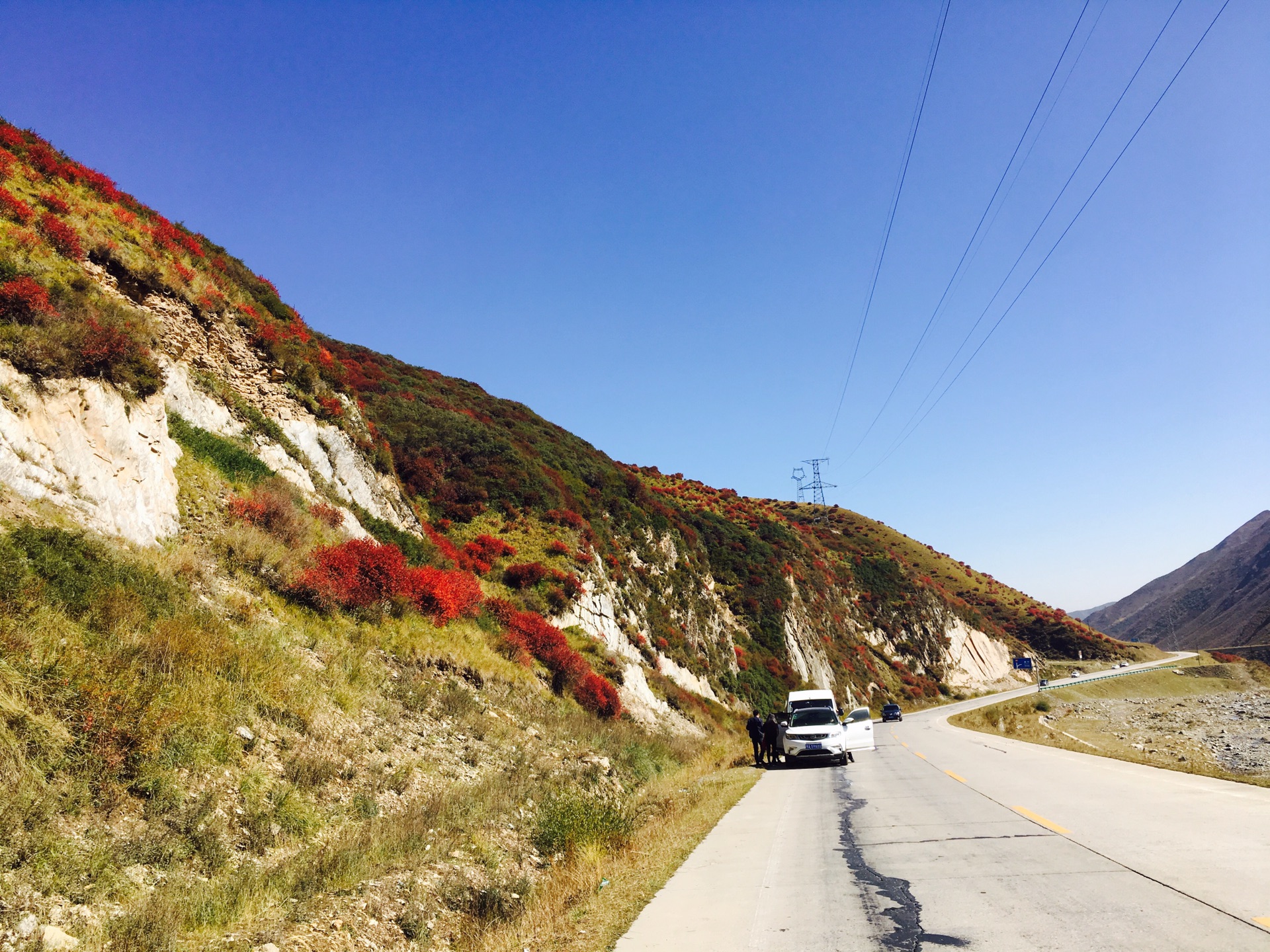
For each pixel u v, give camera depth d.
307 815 8.79
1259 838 8.01
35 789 6.40
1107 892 6.21
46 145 19.17
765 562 63.47
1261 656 131.38
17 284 12.69
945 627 93.19
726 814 12.63
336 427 25.22
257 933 6.00
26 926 5.10
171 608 10.55
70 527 10.84
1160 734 39.38
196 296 20.44
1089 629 132.00
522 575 31.56
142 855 6.56
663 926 6.34
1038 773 15.41
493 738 15.00
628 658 32.72
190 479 16.09
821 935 5.69
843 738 20.59
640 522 48.69
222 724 9.12
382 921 6.79
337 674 13.14
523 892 8.21
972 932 5.43
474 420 45.88
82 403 12.89
